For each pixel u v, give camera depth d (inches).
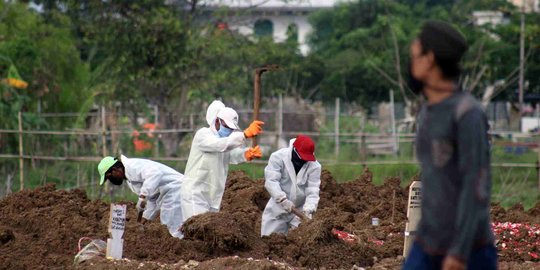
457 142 402.6
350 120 2484.0
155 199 813.9
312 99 3031.5
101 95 2064.5
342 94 3009.4
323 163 1658.5
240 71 2220.7
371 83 2979.8
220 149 759.1
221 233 718.5
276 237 754.2
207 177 780.0
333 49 3129.9
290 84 2913.4
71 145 1667.1
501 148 2130.9
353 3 3233.3
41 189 969.5
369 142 2100.1
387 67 2888.8
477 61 2576.3
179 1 2135.8
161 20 1957.4
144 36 1967.3
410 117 2613.2
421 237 418.0
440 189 407.8
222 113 781.3
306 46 3782.0
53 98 2015.3
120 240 684.7
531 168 1804.9
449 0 3558.1
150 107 2196.1
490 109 3272.6
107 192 1414.9
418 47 414.6
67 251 757.3
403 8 3186.5
